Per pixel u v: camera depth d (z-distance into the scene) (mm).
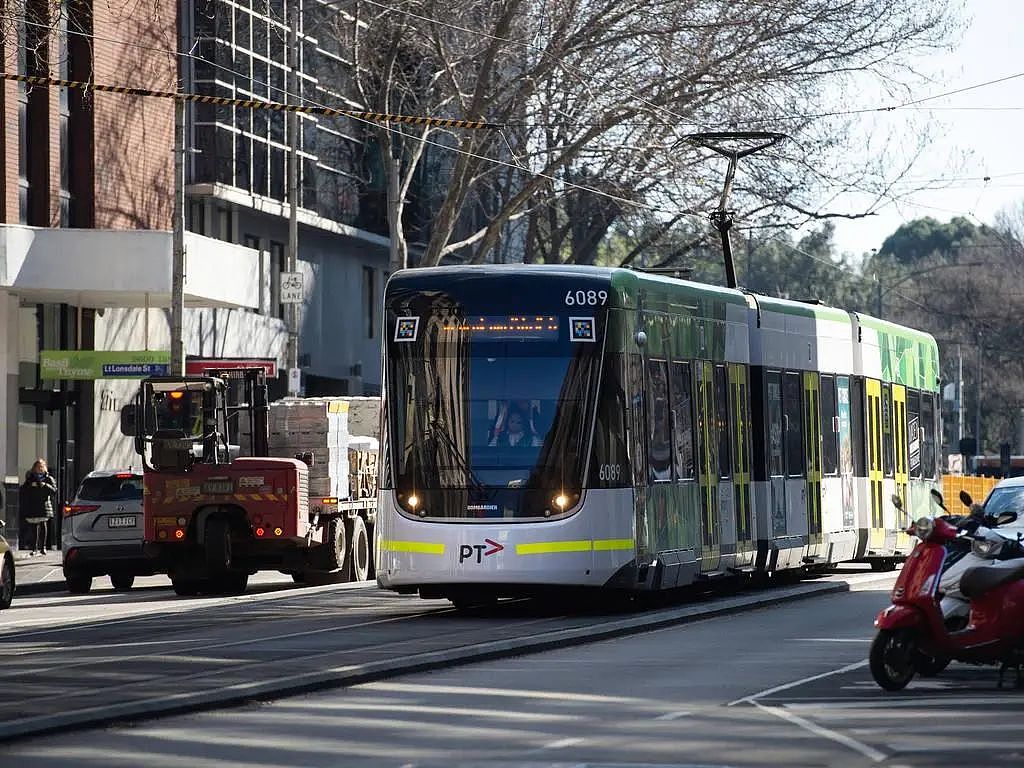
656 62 112312
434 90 118875
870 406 78438
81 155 106438
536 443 54656
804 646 45906
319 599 65812
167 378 72562
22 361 102188
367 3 112375
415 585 55094
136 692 35312
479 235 114688
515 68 115000
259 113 123562
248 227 126000
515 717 32281
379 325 149375
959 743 28906
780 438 68500
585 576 54062
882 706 33750
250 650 44156
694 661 42250
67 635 50719
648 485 56938
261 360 95438
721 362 63875
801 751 28062
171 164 115375
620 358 55906
